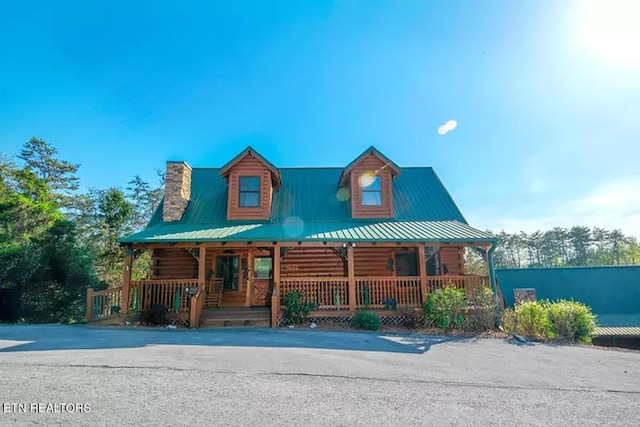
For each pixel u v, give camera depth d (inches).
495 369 243.0
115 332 354.3
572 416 161.8
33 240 578.6
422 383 203.9
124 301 430.9
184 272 543.2
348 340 339.0
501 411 165.5
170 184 542.0
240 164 560.1
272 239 445.4
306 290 463.2
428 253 561.9
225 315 460.1
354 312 450.0
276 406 160.9
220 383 189.9
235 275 569.0
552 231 2896.2
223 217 548.1
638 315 709.3
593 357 289.1
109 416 143.9
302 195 613.9
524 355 292.5
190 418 144.8
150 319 421.7
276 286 448.8
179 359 237.5
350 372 220.1
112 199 874.1
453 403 173.6
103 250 850.8
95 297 429.1
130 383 184.4
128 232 971.9
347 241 449.7
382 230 485.7
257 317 456.1
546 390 198.7
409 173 679.1
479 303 428.5
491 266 466.9
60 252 575.2
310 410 157.6
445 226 509.0
